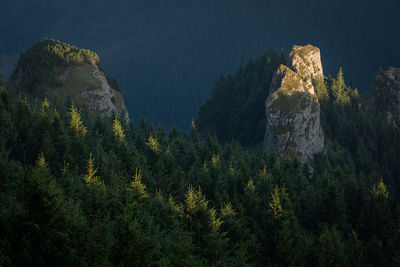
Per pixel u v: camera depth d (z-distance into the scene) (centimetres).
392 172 14150
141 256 2761
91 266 2802
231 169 6725
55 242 2688
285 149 12431
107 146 7869
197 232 4244
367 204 6078
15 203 2784
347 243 5212
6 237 2562
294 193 6391
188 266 3125
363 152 14050
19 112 7294
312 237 5266
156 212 4662
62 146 6475
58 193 2969
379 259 5119
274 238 4700
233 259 4056
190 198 4356
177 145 9650
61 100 13125
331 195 6000
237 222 4728
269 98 13012
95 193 3934
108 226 3181
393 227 5859
